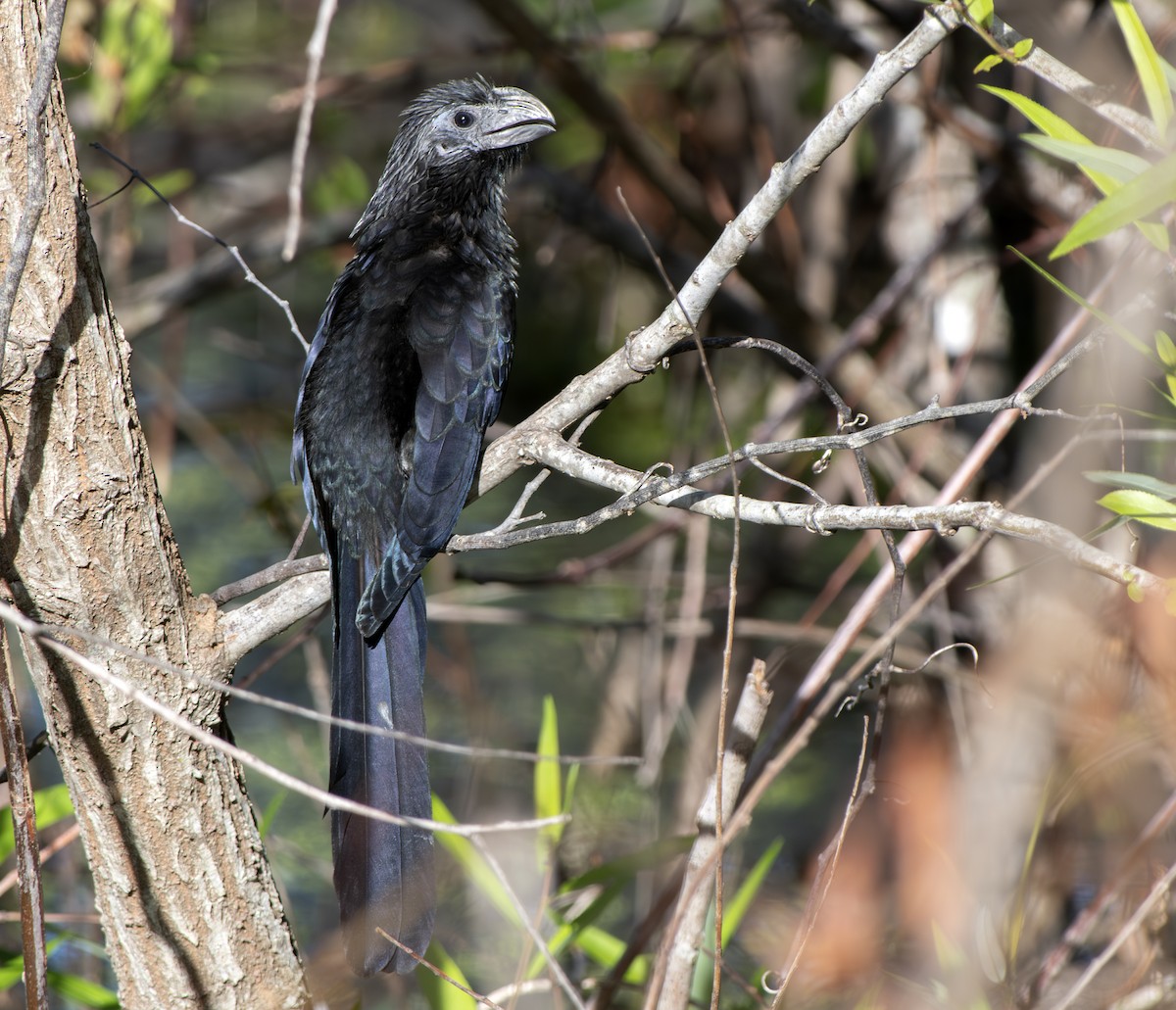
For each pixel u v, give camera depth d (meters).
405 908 5.84
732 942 8.88
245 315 20.14
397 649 6.46
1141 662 7.61
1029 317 11.37
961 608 10.12
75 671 5.23
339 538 7.34
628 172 13.70
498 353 7.56
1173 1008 6.48
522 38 10.66
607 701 12.63
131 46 10.33
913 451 10.36
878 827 9.92
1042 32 9.53
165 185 11.42
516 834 10.07
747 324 11.73
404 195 8.41
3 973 6.74
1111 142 8.37
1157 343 5.16
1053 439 9.01
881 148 11.97
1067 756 7.62
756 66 13.29
